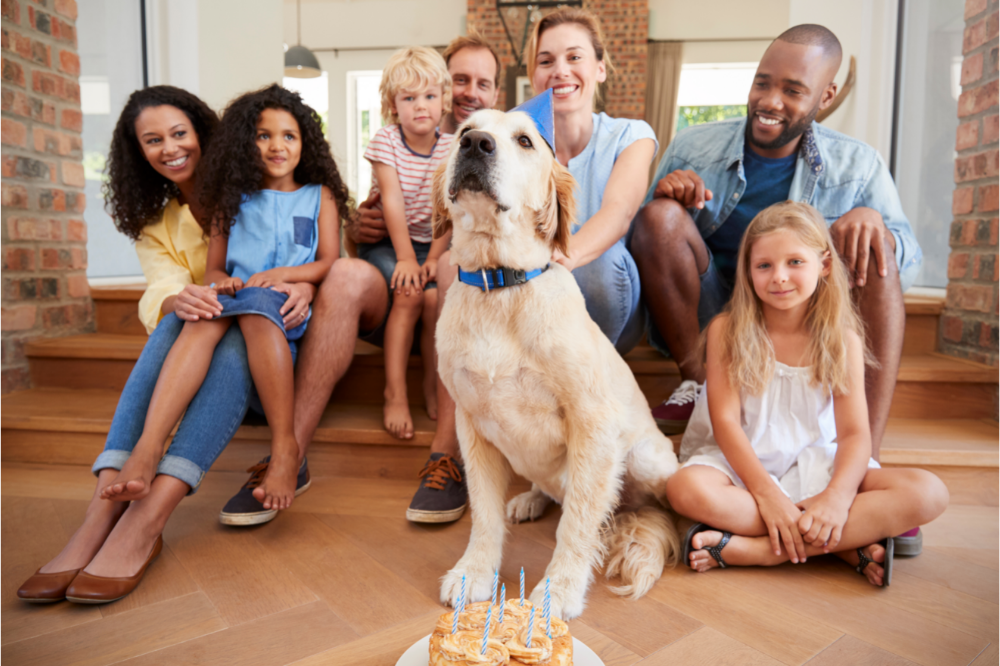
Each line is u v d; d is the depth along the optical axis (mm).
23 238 2385
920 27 2770
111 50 3014
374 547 1485
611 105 7398
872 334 1683
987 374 2043
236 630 1143
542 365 1238
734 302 1554
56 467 2020
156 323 1800
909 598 1269
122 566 1265
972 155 2191
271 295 1587
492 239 1230
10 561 1409
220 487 1863
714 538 1362
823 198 1998
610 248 1767
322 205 1910
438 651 861
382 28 7559
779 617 1197
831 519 1297
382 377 2240
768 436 1500
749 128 1983
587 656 965
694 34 7277
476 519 1345
